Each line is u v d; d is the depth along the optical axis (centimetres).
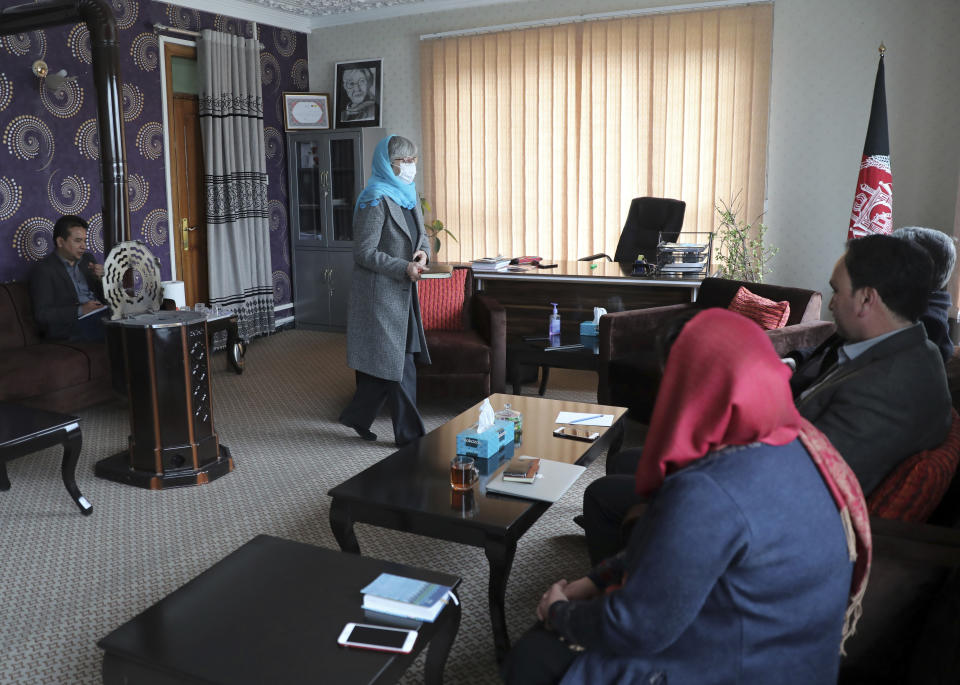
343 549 220
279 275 691
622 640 111
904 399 161
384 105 689
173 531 287
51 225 485
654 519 109
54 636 220
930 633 135
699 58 567
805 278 574
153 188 564
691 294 441
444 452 252
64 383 402
